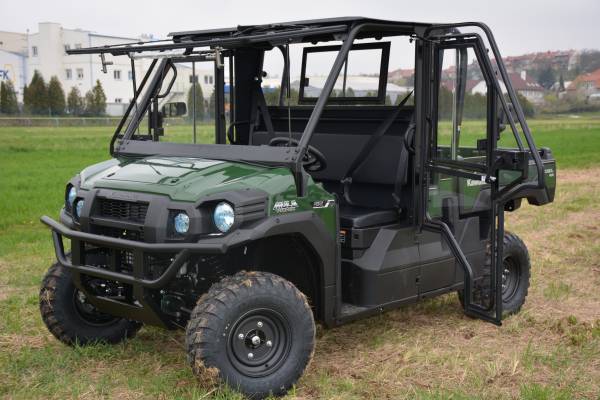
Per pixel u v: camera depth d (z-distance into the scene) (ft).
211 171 13.21
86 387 13.50
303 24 14.32
